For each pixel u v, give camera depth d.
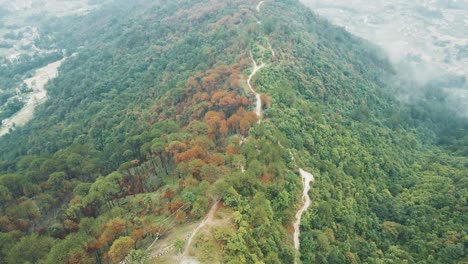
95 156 169.50
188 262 84.25
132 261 84.94
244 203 103.38
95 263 94.31
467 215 143.12
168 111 193.25
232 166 120.75
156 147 136.62
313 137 166.12
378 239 139.12
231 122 149.75
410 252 133.75
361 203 153.12
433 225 144.25
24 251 102.12
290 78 199.25
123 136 189.88
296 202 125.56
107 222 105.62
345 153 171.12
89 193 124.94
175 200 106.38
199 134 143.38
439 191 163.50
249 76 192.62
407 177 187.38
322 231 122.50
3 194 133.75
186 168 118.00
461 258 125.69
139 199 123.88
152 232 98.06
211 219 97.94
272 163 124.75
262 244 95.50
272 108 160.75
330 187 141.12
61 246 95.12
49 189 143.12
